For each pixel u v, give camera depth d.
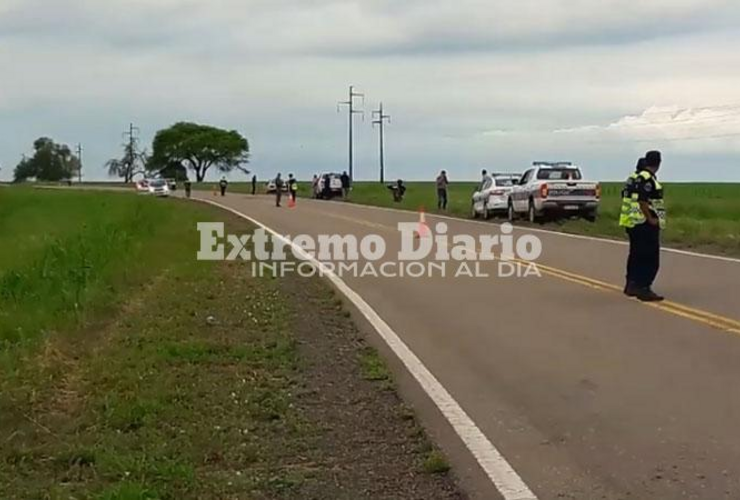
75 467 7.14
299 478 6.98
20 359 10.36
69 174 165.88
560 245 25.70
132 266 18.98
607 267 20.25
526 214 36.56
